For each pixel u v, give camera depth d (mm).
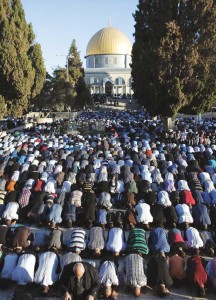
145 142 21453
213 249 9773
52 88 52906
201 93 29312
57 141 22797
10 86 33500
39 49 39281
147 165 16141
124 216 11492
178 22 28703
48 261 8148
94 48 96750
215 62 28281
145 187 13445
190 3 28031
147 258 9570
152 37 29391
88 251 9617
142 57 29188
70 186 13766
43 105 52656
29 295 6453
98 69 93625
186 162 17406
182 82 28312
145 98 30281
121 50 96188
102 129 34688
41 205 11891
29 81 34625
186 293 8320
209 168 16078
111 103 74312
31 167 15797
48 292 7902
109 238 9656
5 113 33875
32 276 7977
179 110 31031
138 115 49750
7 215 11414
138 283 7816
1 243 9352
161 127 31328
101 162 16984
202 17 27828
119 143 22406
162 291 7980
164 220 11062
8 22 32656
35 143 22109
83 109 66875
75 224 12039
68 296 6461
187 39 28078
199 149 20594
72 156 17953
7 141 23031
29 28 38688
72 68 63188
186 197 12312
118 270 8914
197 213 11078
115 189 13914
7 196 12578
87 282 6637
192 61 27609
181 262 8602
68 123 36500
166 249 9148
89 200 12008
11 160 17062
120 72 93500
